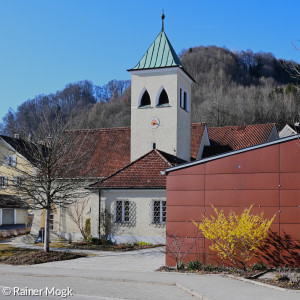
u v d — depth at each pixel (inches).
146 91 1391.5
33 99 3289.9
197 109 3681.1
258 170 772.0
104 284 639.1
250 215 760.3
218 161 795.4
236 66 5733.3
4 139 1742.1
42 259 913.5
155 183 1151.6
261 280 641.0
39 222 1360.7
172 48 1419.8
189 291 565.9
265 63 5841.5
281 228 749.9
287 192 754.2
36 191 1004.6
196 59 5797.2
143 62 1396.4
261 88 4461.1
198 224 795.4
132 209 1165.1
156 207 1153.4
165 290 589.0
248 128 1739.7
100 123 4010.8
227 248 746.2
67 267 822.5
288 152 759.7
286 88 3567.9
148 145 1371.8
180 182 813.9
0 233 1454.2
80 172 1327.5
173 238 805.2
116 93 5334.6
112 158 1438.2
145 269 784.9
